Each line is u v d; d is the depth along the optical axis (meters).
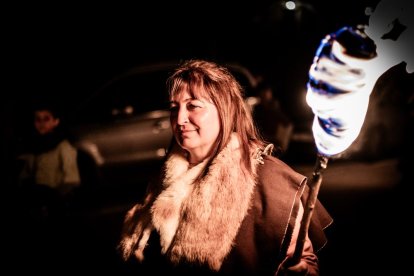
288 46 13.90
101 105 6.45
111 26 11.34
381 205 5.49
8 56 6.42
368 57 1.11
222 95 1.67
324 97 1.17
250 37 14.42
